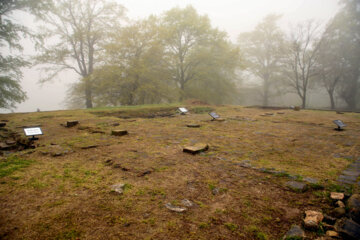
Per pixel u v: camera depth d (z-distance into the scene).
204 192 2.64
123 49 21.84
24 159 3.80
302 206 2.33
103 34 24.38
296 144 5.27
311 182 2.89
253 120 10.01
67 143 5.05
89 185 2.78
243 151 4.56
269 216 2.15
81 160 3.81
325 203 2.38
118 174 3.17
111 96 22.48
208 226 1.97
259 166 3.58
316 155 4.30
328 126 8.43
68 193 2.56
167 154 4.24
